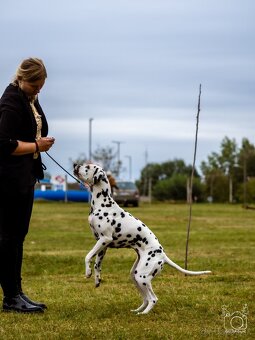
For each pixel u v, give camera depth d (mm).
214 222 29516
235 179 88375
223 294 10062
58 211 37688
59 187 61500
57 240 19953
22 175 8383
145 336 7445
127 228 8547
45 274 13141
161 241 19609
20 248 8719
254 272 12859
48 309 8883
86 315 8492
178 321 8219
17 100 8312
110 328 7785
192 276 12148
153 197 86250
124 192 47094
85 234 22078
